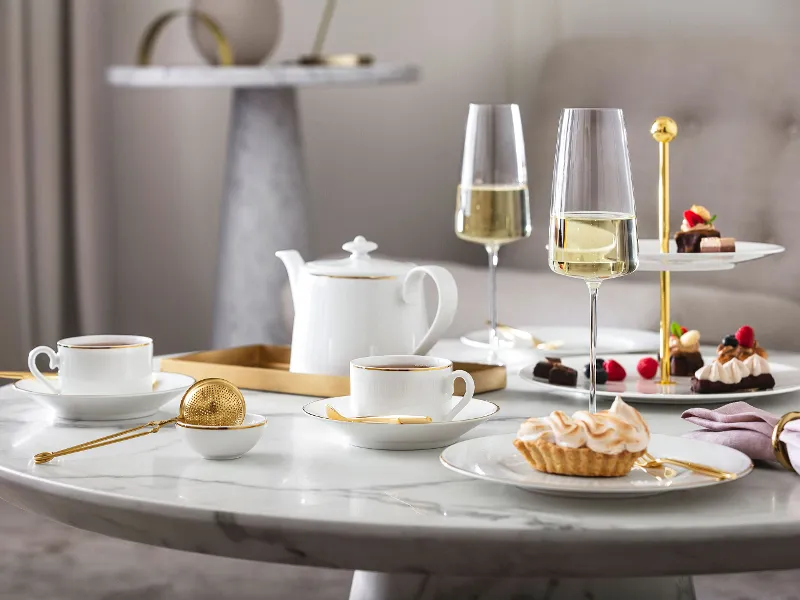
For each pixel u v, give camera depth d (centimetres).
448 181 376
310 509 86
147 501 89
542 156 309
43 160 358
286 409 128
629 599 117
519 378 148
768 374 131
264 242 306
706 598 222
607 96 303
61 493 94
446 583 122
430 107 375
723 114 284
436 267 132
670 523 82
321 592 228
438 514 85
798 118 275
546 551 81
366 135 381
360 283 134
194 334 393
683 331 153
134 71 296
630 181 107
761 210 274
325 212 386
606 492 85
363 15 376
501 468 94
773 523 82
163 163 385
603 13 351
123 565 242
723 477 88
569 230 106
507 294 256
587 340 167
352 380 112
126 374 122
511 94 366
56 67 358
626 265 107
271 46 318
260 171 306
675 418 123
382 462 103
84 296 368
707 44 292
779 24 329
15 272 359
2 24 352
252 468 100
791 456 96
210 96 382
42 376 123
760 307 241
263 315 307
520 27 363
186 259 389
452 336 252
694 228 141
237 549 87
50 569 238
